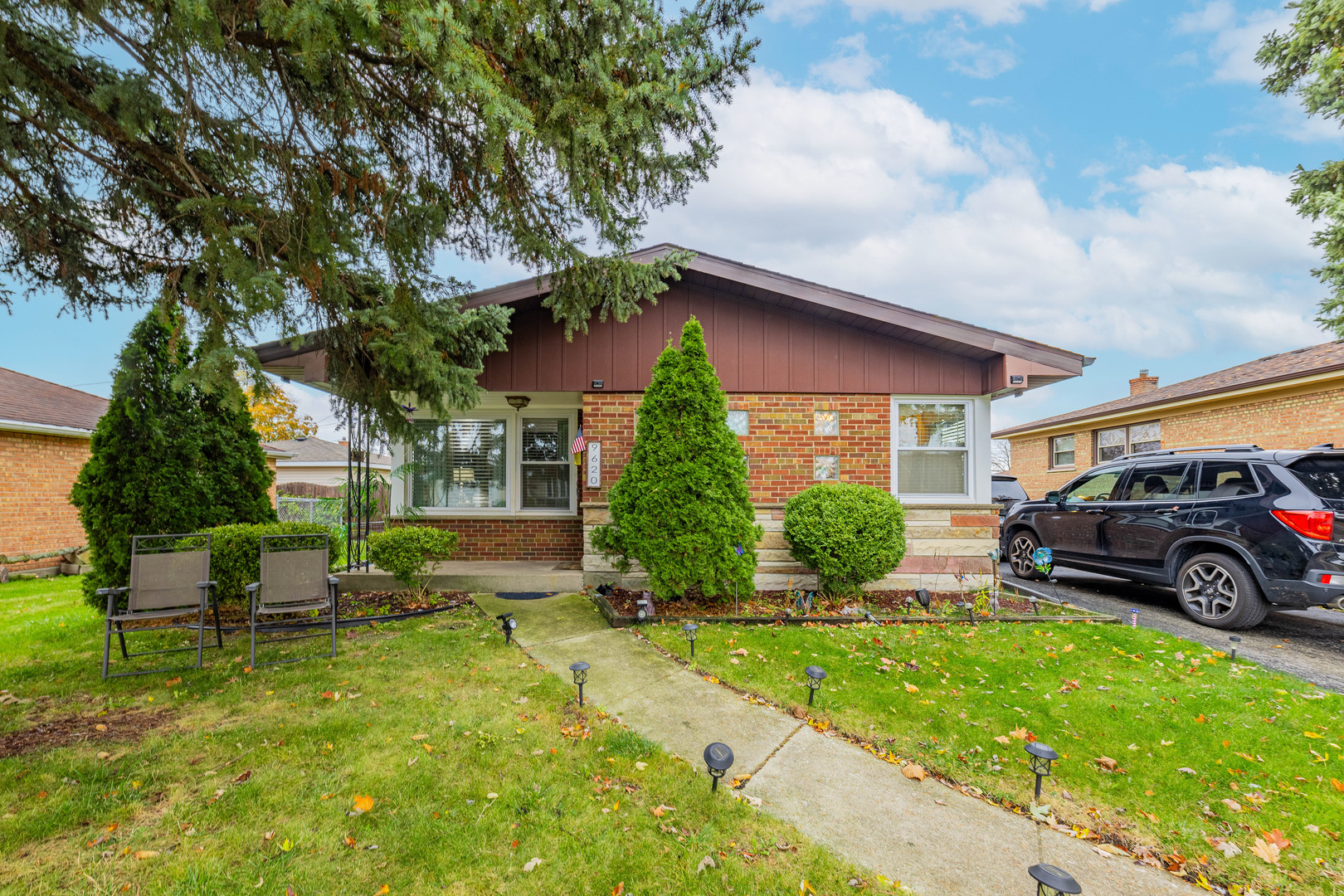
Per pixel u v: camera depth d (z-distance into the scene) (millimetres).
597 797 2512
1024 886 2061
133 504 5406
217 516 5941
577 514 8242
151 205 4020
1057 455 17625
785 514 6238
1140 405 13766
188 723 3219
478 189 4059
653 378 5816
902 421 7305
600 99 3410
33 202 3686
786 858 2168
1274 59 9930
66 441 10781
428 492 8305
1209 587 5629
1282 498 5168
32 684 3846
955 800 2611
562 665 4258
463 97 2984
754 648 4551
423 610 5809
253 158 3561
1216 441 12156
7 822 2285
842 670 4086
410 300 4258
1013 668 4141
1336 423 9938
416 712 3371
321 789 2547
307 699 3580
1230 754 2959
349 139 3777
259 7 2514
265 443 16625
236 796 2488
